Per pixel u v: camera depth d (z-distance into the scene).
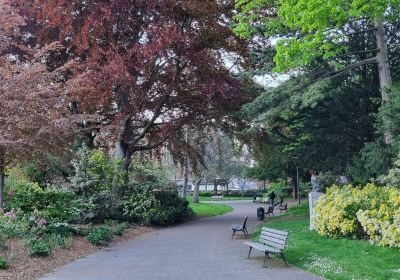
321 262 9.80
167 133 23.42
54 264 10.80
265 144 24.81
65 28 20.47
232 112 22.77
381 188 13.52
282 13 13.84
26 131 12.96
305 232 14.77
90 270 10.19
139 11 20.69
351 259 9.80
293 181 45.50
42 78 13.42
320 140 19.52
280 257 11.20
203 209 33.12
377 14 13.02
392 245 10.47
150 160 26.98
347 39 16.30
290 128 20.95
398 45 19.00
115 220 19.73
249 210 34.06
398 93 13.98
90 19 19.75
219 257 11.72
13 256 10.59
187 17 21.58
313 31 15.80
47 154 15.20
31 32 21.86
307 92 16.00
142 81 20.83
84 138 23.03
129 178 24.16
